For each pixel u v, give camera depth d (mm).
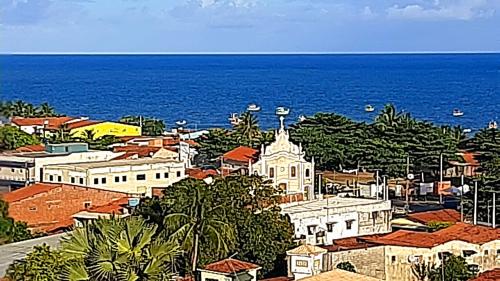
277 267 61781
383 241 64812
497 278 55031
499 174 111000
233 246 59469
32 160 104938
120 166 104562
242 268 54656
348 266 60656
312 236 81000
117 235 38500
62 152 117125
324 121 165375
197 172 114562
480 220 100500
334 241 69625
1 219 47031
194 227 56531
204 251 56656
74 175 102188
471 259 64500
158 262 38688
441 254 63594
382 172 145125
